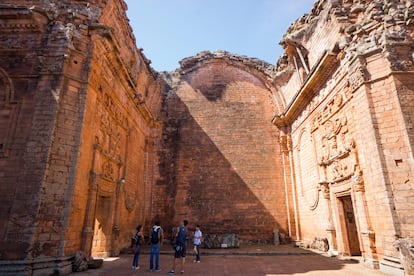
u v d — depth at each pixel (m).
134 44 17.78
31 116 9.91
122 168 15.80
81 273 9.07
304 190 18.62
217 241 17.39
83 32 11.40
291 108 19.84
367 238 10.80
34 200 8.84
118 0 14.29
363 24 12.20
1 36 11.00
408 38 11.19
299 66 19.22
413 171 9.62
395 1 11.98
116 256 13.62
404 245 8.81
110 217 13.73
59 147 9.73
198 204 20.55
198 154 21.94
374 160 10.53
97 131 12.13
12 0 11.40
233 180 21.16
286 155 21.52
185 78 24.50
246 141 22.30
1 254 8.33
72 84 10.62
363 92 11.30
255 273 9.56
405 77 10.73
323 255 13.98
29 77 10.44
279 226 19.92
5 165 9.32
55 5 11.70
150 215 20.27
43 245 8.67
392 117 10.50
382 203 10.03
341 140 13.50
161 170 21.58
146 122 21.55
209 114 23.16
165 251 15.49
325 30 14.94
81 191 10.35
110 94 13.73
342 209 13.90
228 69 24.73
